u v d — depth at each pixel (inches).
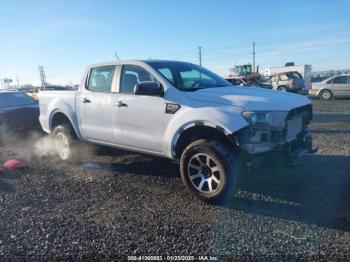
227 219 165.6
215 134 189.8
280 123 181.0
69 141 273.1
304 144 208.5
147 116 211.8
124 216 171.6
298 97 209.2
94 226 161.2
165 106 203.0
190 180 190.4
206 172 186.4
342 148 302.7
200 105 191.5
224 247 139.2
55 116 287.9
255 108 179.9
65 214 175.9
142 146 219.6
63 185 222.2
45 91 301.7
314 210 173.3
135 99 219.0
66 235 152.8
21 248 142.4
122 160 277.1
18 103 399.2
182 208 180.4
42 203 192.1
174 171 245.3
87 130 256.8
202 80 227.3
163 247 140.3
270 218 165.6
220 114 179.6
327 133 389.1
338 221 160.6
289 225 157.8
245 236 148.1
